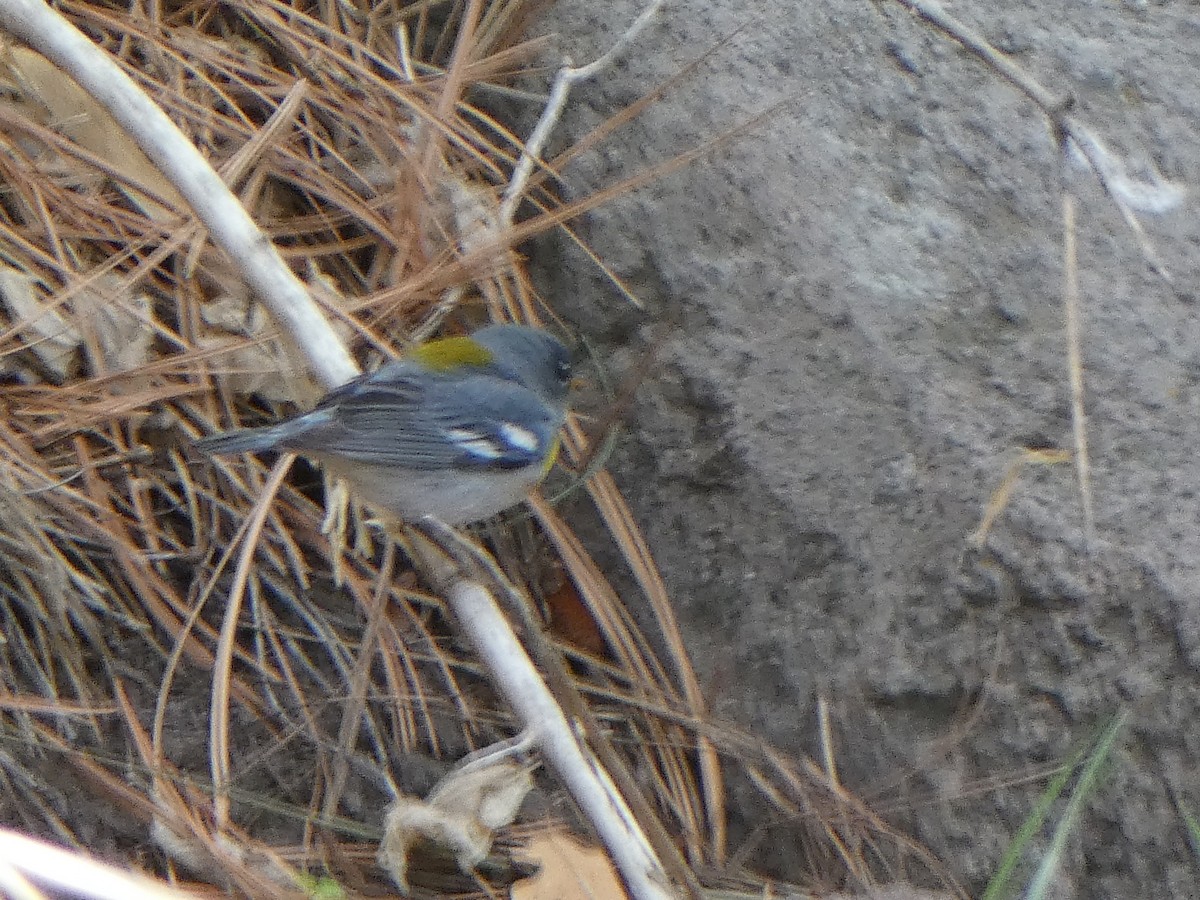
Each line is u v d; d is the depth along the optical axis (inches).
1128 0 426.9
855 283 381.7
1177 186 387.2
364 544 370.0
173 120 403.2
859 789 348.5
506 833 340.8
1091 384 354.9
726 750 360.2
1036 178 389.7
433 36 452.4
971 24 419.5
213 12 429.4
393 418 339.9
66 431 358.0
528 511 395.5
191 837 319.6
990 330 370.0
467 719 358.6
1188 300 366.3
